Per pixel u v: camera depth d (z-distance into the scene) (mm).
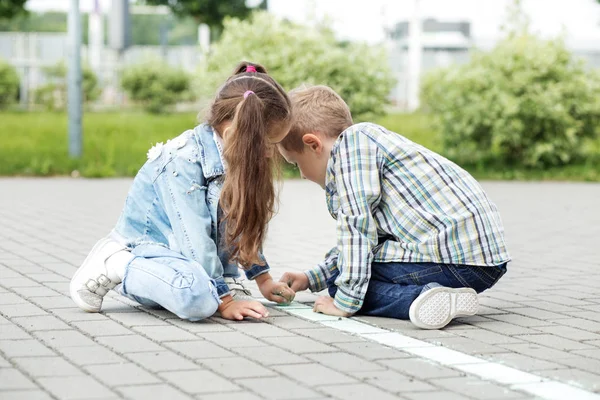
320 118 4055
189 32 59594
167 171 3971
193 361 3164
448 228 3883
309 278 4363
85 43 53094
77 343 3400
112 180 12336
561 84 13953
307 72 13547
